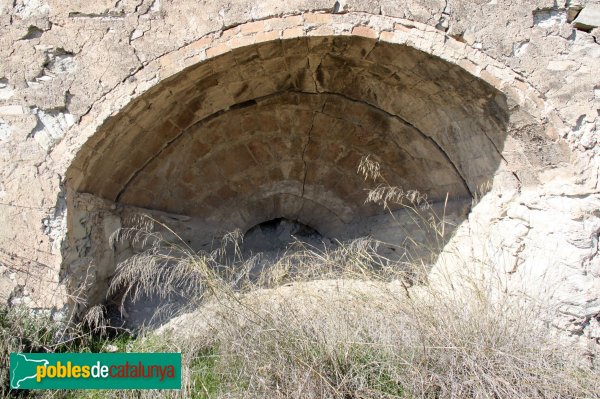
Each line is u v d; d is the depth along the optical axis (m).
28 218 3.52
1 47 3.50
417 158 4.80
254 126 4.72
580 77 3.70
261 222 5.69
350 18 3.51
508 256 4.04
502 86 3.66
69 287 3.61
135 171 4.43
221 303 3.17
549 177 3.88
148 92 3.54
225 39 3.49
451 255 4.48
